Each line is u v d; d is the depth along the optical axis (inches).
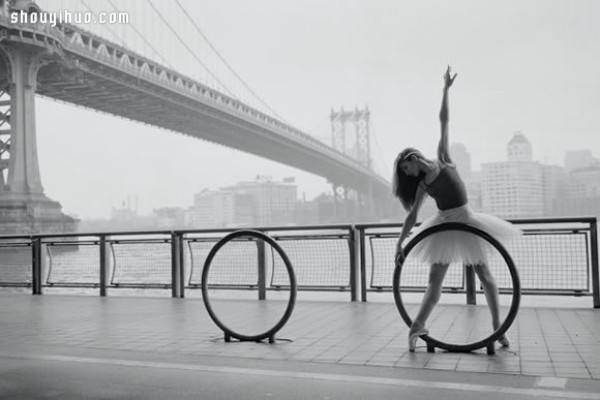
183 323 259.1
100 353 202.8
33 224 2027.6
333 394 150.5
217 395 152.6
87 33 2130.9
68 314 293.4
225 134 2659.9
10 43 2043.6
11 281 400.8
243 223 5856.3
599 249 277.6
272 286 333.1
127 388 160.7
